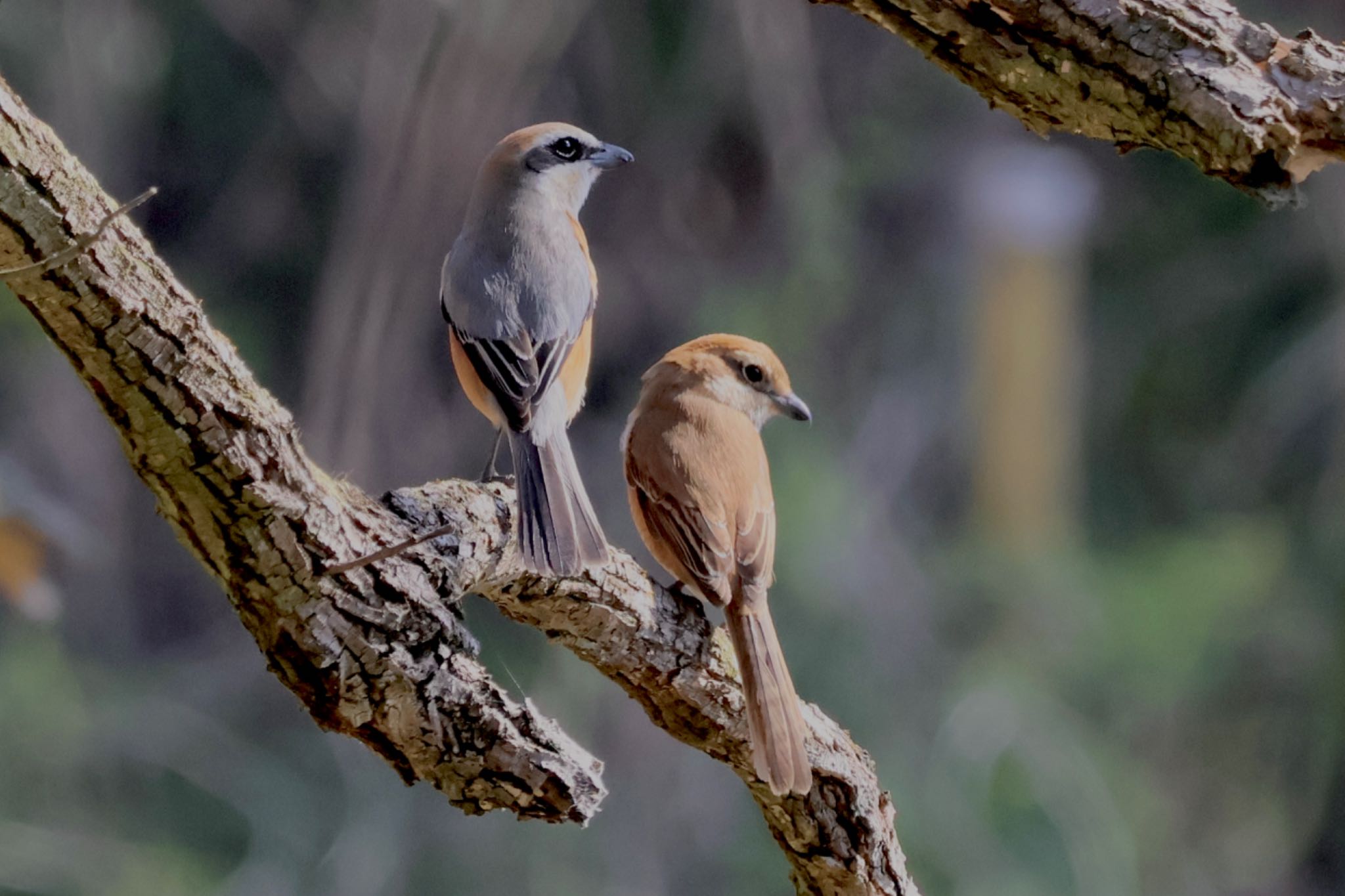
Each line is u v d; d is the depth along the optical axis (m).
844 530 14.55
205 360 3.79
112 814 13.84
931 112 16.33
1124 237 16.89
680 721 5.16
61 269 3.60
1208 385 16.64
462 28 14.38
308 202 15.31
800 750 4.95
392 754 4.32
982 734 13.78
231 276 15.36
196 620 15.48
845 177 16.09
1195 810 14.50
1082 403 16.67
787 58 15.38
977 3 4.52
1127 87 4.49
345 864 13.38
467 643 4.24
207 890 13.45
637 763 13.55
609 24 15.04
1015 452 16.16
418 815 13.58
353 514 4.10
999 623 15.02
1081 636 15.11
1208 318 16.66
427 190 14.62
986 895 13.04
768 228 15.55
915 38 4.71
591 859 13.33
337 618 4.06
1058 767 13.70
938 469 16.14
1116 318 16.86
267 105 15.31
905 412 16.09
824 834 5.14
